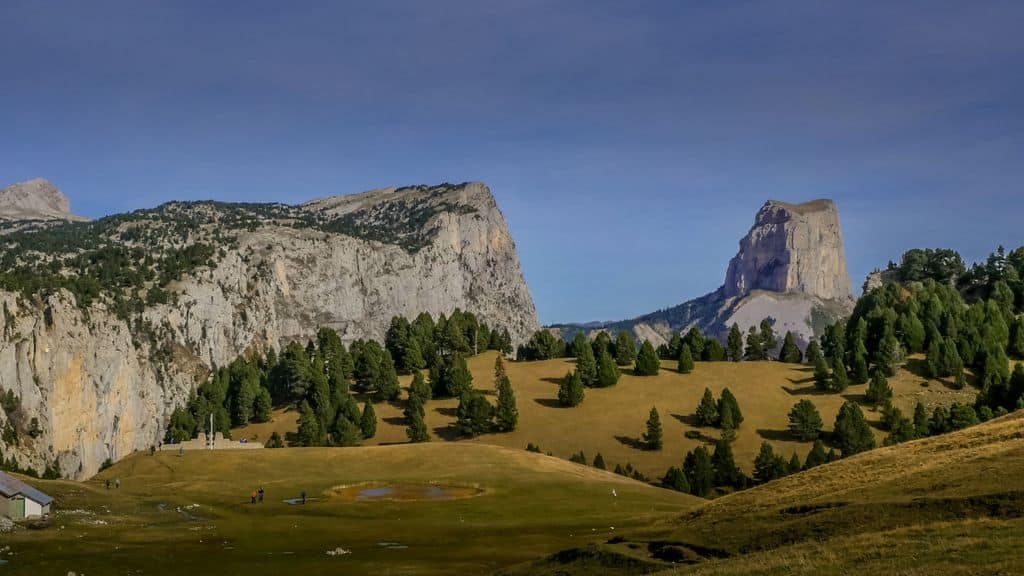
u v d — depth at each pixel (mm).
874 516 59625
